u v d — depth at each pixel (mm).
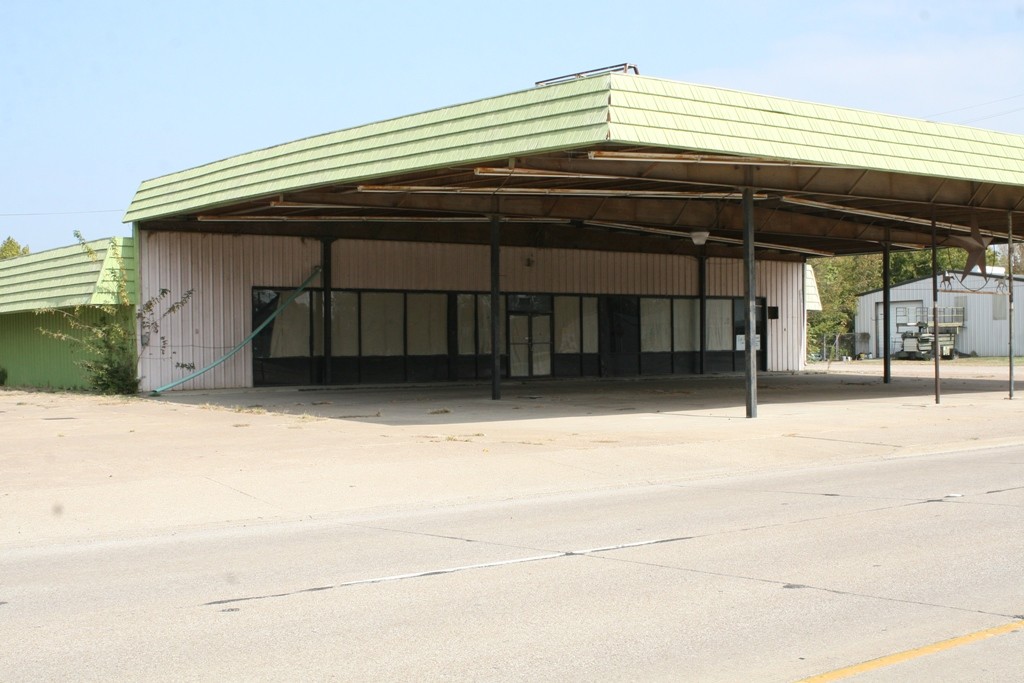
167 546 9758
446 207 25656
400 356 33438
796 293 43781
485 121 18922
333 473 13789
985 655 5961
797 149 19516
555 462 14836
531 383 34531
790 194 24703
